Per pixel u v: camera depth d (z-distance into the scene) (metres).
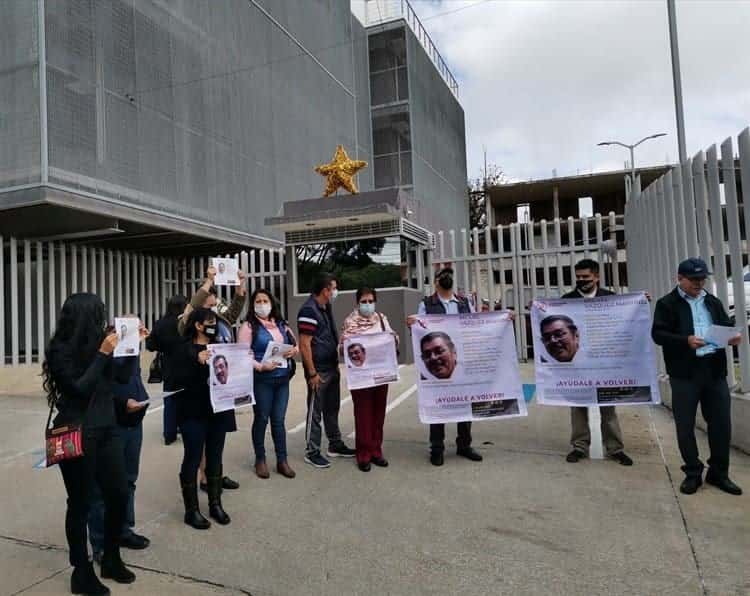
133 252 14.20
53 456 3.06
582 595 3.11
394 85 25.22
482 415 5.46
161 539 3.92
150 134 12.41
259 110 16.58
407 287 12.81
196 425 4.16
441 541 3.80
